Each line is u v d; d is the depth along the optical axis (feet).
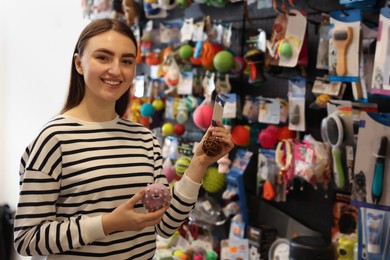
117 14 7.22
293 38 4.92
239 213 5.65
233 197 5.77
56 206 3.23
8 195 10.89
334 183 4.77
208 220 5.85
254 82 5.37
